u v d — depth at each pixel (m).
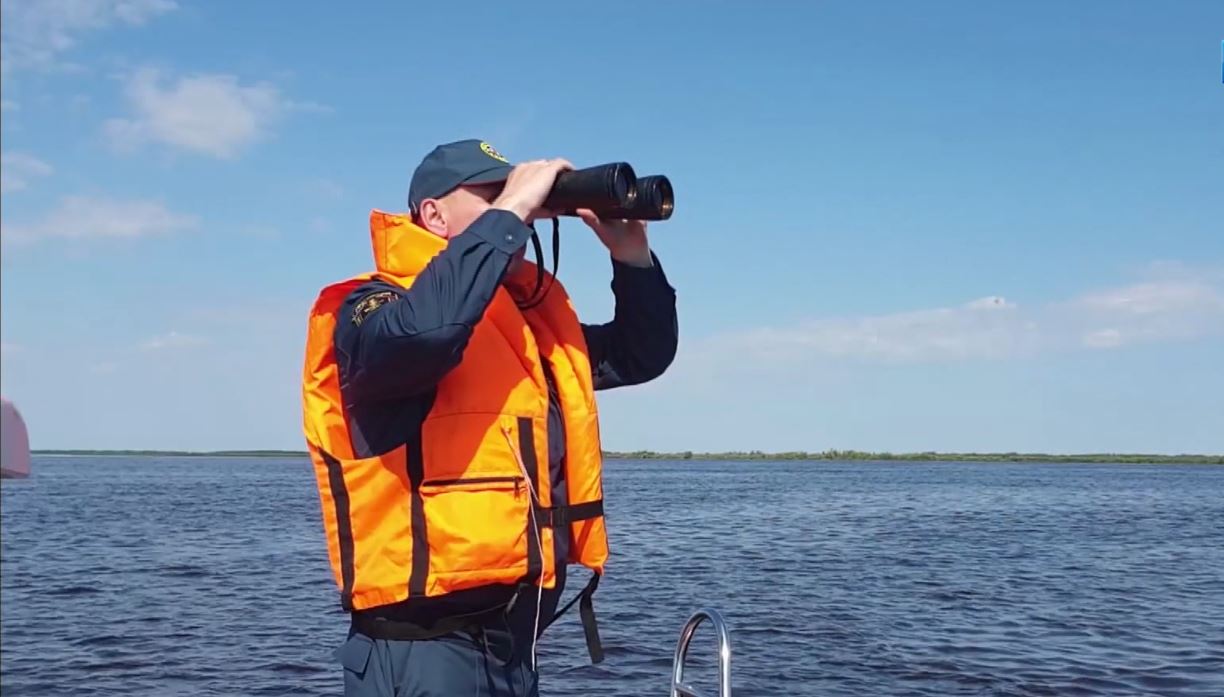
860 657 10.98
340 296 2.37
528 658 2.46
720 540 24.64
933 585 16.67
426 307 2.10
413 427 2.25
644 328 2.82
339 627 12.78
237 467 140.62
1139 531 28.58
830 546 23.31
